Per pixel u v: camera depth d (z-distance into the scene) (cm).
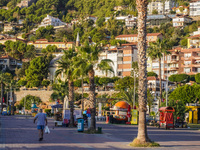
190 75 15688
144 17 2672
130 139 3061
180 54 16950
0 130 3850
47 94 17150
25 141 2627
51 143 2502
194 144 2730
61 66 5338
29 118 8575
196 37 18325
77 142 2627
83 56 4066
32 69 19288
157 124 5988
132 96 8412
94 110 3900
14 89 14562
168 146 2516
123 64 18000
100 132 3741
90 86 3969
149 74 16400
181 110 6569
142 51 2652
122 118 6712
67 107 5184
